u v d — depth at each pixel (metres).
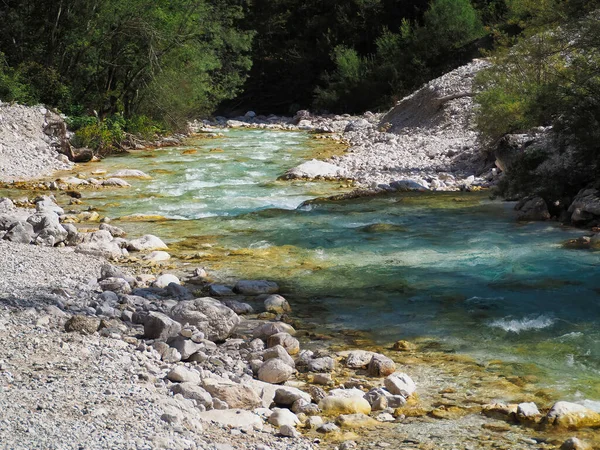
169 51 30.73
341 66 45.19
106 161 23.08
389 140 27.56
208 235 13.15
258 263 11.23
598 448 5.55
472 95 29.67
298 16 52.84
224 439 5.40
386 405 6.40
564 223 13.41
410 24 45.69
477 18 42.41
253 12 52.06
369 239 12.58
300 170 19.59
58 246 12.08
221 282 10.31
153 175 20.22
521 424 6.00
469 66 32.78
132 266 11.09
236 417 5.89
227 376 6.89
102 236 12.32
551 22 16.69
